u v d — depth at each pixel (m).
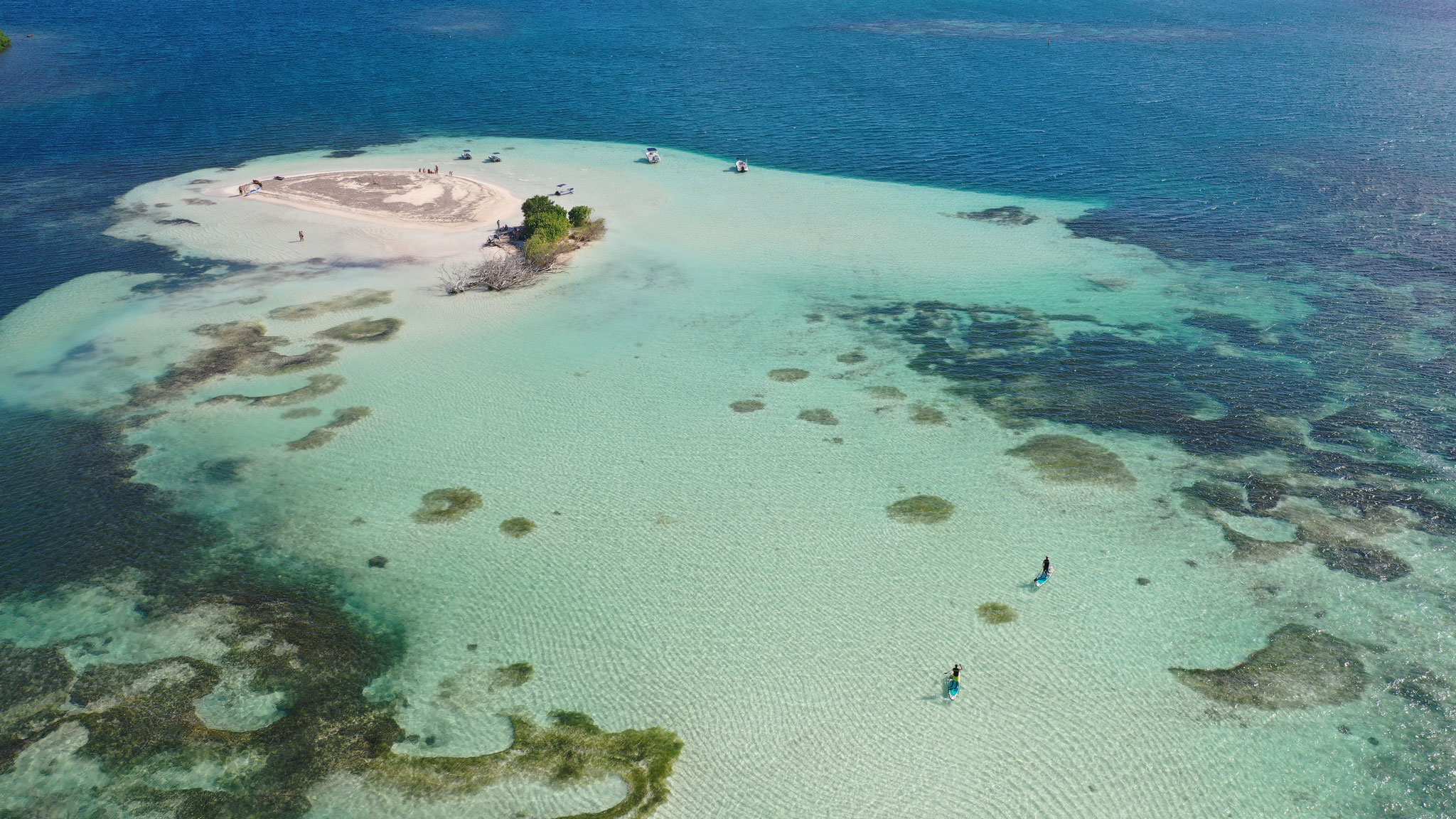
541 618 57.38
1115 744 48.44
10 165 147.38
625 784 46.34
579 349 90.62
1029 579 60.09
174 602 58.78
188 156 153.00
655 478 70.75
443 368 86.81
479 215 125.19
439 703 51.38
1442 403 80.12
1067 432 76.81
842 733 49.19
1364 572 60.44
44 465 72.50
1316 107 178.88
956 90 197.88
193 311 97.88
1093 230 122.69
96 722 49.84
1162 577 60.09
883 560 61.84
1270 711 50.31
